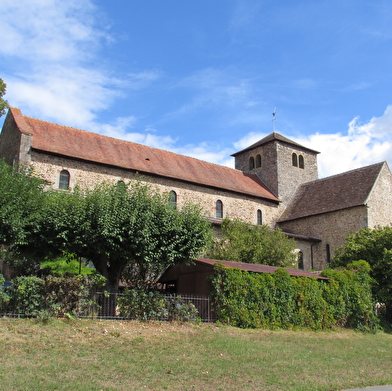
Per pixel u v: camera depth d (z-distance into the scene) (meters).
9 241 16.56
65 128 29.52
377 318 23.23
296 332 18.83
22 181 17.69
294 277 20.73
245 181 39.25
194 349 13.32
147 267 19.73
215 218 33.41
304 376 11.57
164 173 30.94
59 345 12.10
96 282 15.56
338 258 27.19
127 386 9.64
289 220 38.31
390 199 35.72
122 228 16.88
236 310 18.06
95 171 27.73
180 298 17.58
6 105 28.97
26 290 14.42
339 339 18.50
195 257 18.78
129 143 32.78
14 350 11.29
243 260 27.19
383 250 24.83
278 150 41.78
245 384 10.46
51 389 9.08
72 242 17.02
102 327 14.27
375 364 14.07
